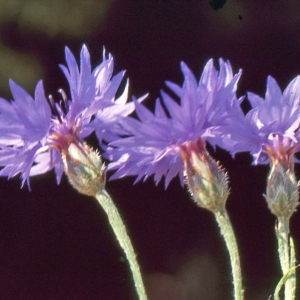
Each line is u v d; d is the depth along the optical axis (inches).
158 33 29.1
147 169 18.0
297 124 17.8
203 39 28.7
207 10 28.6
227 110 17.5
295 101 17.8
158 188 30.9
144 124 17.5
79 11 29.5
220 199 18.1
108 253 30.6
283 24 28.2
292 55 28.1
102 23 29.5
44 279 30.3
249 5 28.2
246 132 17.7
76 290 30.1
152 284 30.1
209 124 17.5
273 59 28.3
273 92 17.9
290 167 18.3
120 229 18.0
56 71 29.5
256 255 29.7
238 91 28.6
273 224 29.9
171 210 30.7
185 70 17.4
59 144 18.3
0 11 29.4
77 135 18.3
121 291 30.2
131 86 29.0
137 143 17.5
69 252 30.6
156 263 30.3
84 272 30.4
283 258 17.9
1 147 17.9
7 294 30.0
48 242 30.6
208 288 29.8
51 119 18.3
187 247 30.4
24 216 30.7
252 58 28.4
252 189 30.0
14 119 17.8
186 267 30.3
